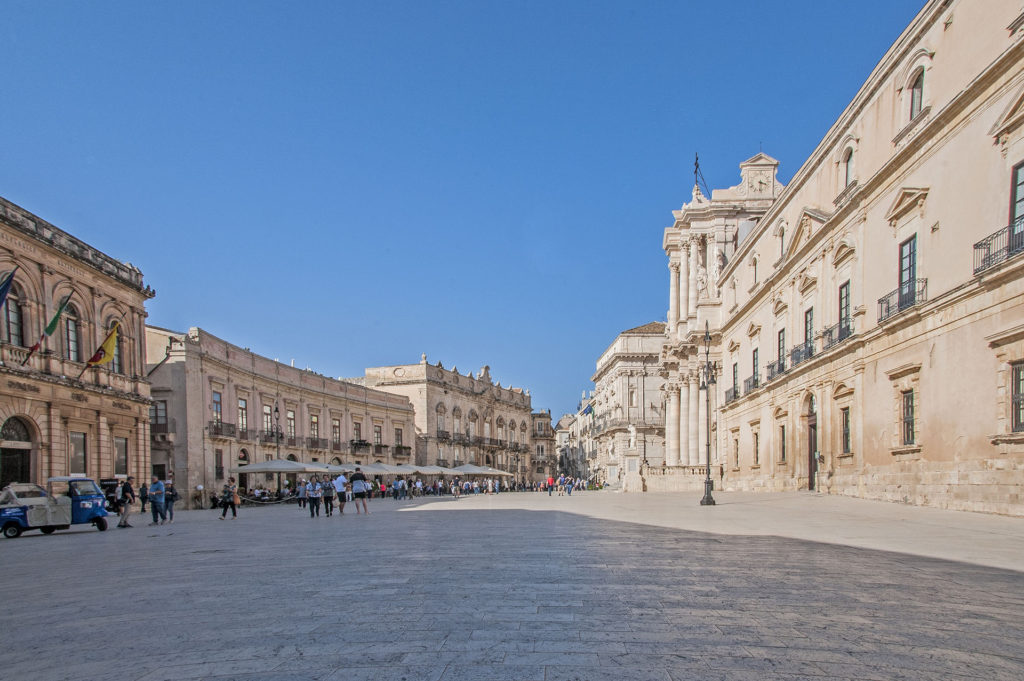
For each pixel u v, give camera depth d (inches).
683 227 2084.2
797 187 1233.4
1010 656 193.6
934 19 773.3
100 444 1298.0
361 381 3346.5
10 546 666.8
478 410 3597.4
